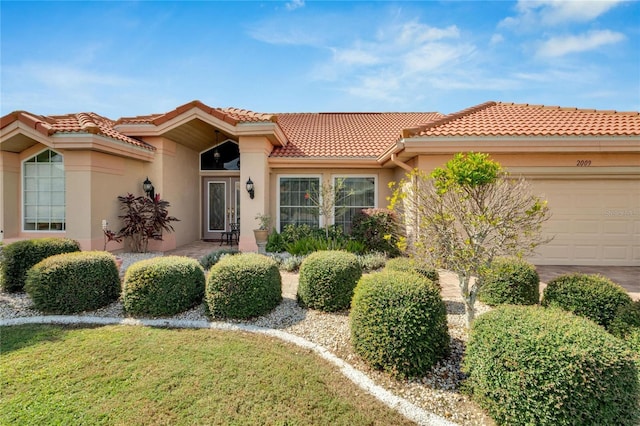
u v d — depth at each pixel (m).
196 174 16.22
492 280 6.33
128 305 6.13
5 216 11.26
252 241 12.43
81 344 4.94
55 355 4.60
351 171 14.12
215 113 12.04
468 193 4.82
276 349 4.89
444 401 3.74
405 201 6.03
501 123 11.14
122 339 5.13
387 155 11.96
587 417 2.97
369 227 11.49
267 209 13.21
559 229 10.88
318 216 14.09
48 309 6.23
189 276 6.41
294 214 14.18
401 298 4.41
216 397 3.71
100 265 6.55
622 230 10.76
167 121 12.40
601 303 4.98
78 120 11.45
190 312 6.30
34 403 3.55
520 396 3.18
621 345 3.24
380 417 3.49
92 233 10.59
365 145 14.63
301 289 6.58
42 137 10.20
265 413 3.48
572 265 10.84
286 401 3.68
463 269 4.89
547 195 10.86
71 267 6.28
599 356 3.06
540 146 10.08
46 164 11.62
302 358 4.65
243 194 12.50
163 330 5.54
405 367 4.15
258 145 12.46
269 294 6.21
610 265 10.78
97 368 4.26
